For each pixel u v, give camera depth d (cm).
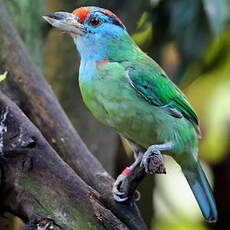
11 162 884
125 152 1524
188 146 1027
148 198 1503
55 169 863
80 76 995
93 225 847
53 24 1022
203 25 1328
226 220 1520
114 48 1006
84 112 1289
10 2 1133
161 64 1392
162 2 1337
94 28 1005
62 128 966
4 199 904
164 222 1577
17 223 1052
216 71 1532
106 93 962
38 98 983
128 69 982
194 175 1060
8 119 882
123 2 1329
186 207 1571
